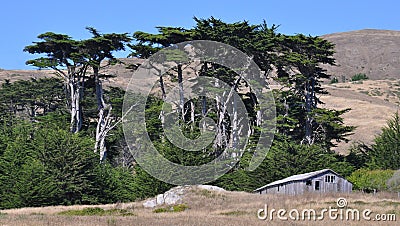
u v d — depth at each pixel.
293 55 63.50
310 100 67.06
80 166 52.97
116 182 55.62
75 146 53.53
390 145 60.22
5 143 58.62
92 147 56.22
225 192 46.06
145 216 36.00
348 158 63.66
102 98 63.53
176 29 57.88
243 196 44.66
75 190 51.88
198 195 44.16
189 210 39.88
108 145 64.44
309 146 58.22
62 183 51.47
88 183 52.91
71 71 62.84
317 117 62.44
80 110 64.38
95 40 58.22
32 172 50.19
